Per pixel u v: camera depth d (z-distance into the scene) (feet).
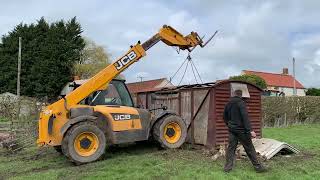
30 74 159.12
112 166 31.12
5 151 40.52
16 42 161.68
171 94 42.47
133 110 36.22
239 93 29.40
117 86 37.63
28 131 47.01
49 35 162.40
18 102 61.82
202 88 38.52
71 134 32.42
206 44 42.09
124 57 37.11
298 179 26.76
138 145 41.14
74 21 169.99
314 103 80.59
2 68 161.48
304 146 41.47
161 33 39.14
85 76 164.76
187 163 31.60
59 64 159.94
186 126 38.58
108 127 34.76
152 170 29.30
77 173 29.45
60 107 34.22
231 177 27.20
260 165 28.73
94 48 174.09
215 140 37.01
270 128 69.10
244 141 28.78
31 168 32.40
